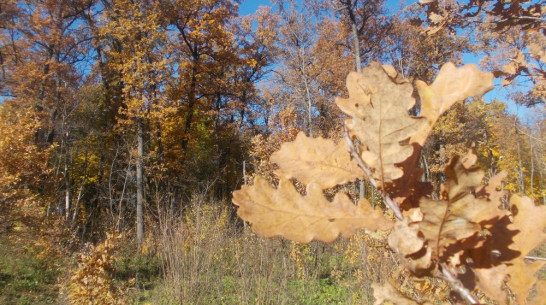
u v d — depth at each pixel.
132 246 10.13
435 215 0.48
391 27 14.81
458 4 1.92
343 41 16.95
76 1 16.86
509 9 1.79
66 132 15.03
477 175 0.45
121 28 14.40
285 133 11.95
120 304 5.50
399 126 0.51
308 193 0.58
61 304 6.54
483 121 14.35
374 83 0.51
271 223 0.56
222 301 5.81
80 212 15.75
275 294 6.06
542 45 1.58
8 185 8.62
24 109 13.13
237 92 18.45
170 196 13.41
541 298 0.57
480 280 0.54
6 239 9.16
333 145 0.62
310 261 7.24
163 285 6.88
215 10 16.28
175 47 16.19
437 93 0.57
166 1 15.19
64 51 17.16
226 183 18.22
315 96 17.28
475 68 0.56
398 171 0.52
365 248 4.89
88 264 5.46
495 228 0.58
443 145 13.16
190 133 16.81
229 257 6.91
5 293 7.58
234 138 19.47
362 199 0.57
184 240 6.91
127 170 14.67
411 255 0.50
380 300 0.63
